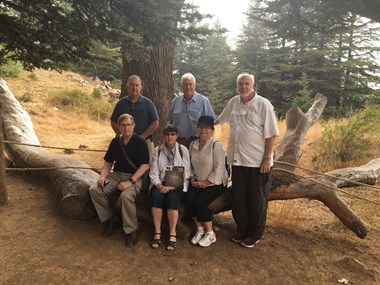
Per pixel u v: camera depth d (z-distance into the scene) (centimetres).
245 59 2762
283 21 845
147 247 373
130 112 470
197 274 331
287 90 2417
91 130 1263
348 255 382
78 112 1480
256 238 386
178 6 476
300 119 662
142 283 312
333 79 2308
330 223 475
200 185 388
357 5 684
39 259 337
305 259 372
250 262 359
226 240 404
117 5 463
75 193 417
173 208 377
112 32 494
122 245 375
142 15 462
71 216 424
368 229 419
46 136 1064
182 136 450
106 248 366
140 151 396
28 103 1409
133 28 491
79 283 306
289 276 338
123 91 786
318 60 2366
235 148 369
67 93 1630
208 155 382
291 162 589
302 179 442
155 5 458
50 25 499
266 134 354
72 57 562
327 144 791
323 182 446
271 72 2639
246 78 354
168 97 788
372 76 2248
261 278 332
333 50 2233
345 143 778
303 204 548
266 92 2670
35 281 304
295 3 784
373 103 1093
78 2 470
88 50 553
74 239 380
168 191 384
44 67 589
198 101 441
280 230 442
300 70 2417
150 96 766
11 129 680
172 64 795
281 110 2302
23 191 526
